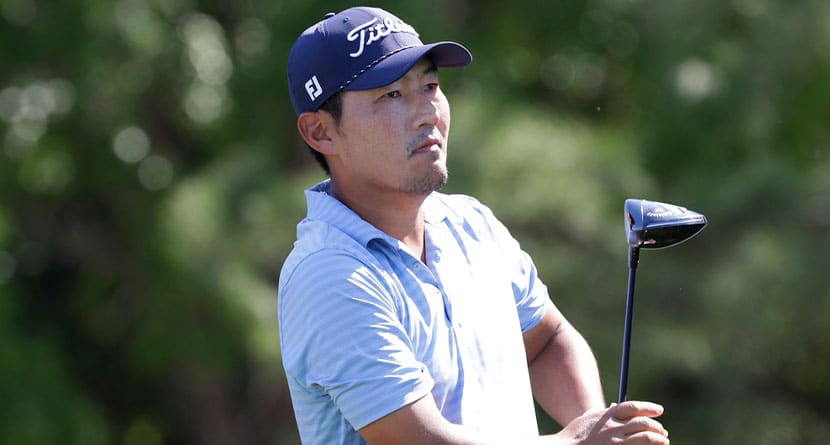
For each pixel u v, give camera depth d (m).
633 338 32.34
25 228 41.22
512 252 10.34
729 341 33.16
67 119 38.69
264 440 43.16
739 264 32.91
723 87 35.41
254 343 33.91
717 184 35.06
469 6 42.12
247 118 38.78
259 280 34.75
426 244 9.76
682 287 33.16
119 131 38.69
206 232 33.47
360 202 9.71
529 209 31.73
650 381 32.50
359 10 9.59
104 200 41.00
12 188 39.25
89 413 38.38
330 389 9.05
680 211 9.69
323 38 9.51
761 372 33.72
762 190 34.09
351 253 9.15
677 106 35.72
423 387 8.90
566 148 33.34
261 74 37.97
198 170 38.19
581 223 32.19
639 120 37.50
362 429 8.95
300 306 9.15
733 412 33.75
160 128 39.69
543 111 39.72
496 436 9.27
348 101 9.42
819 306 32.53
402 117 9.36
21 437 36.25
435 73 9.59
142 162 39.50
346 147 9.55
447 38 35.84
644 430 8.69
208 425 43.25
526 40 43.94
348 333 8.95
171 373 41.81
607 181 33.88
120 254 41.09
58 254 42.47
